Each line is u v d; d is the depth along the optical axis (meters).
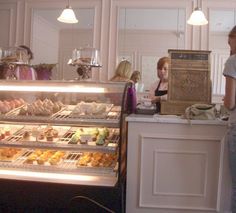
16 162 2.38
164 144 2.27
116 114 2.35
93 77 4.49
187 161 2.27
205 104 2.38
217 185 2.27
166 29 4.39
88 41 4.51
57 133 2.41
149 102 2.65
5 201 2.19
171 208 2.30
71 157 2.47
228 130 2.12
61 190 2.14
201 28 4.32
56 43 4.56
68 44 4.54
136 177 2.30
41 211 2.21
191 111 2.25
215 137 2.23
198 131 2.25
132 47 4.45
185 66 2.46
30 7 4.61
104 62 4.49
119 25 4.45
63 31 4.55
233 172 2.12
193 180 2.28
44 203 2.16
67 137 2.40
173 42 4.38
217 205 2.27
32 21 4.62
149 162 2.29
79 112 2.32
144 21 4.41
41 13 4.59
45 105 2.36
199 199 2.29
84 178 2.21
